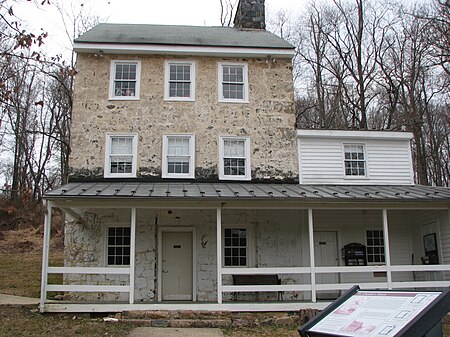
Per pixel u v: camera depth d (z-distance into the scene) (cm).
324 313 486
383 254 1656
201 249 1552
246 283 1507
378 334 410
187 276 1545
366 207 1383
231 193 1357
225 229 1592
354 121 2809
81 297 1483
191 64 1722
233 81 1736
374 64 2848
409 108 2902
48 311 1188
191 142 1653
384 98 3019
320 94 3072
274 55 1741
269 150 1681
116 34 1794
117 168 1616
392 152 1744
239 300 1526
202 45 1703
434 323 409
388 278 1333
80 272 1216
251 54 1727
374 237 1666
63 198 1226
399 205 1396
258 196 1313
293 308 1268
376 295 483
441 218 1494
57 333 1023
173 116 1667
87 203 1264
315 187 1566
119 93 1677
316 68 3044
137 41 1694
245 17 2055
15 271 1870
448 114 3309
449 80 2722
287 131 1705
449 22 2567
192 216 1569
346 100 3048
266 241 1588
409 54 2830
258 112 1708
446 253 1467
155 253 1527
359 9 2847
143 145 1633
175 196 1273
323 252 1631
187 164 1645
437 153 3378
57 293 1555
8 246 2348
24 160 3422
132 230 1262
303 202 1342
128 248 1538
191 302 1383
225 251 1574
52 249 2334
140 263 1516
